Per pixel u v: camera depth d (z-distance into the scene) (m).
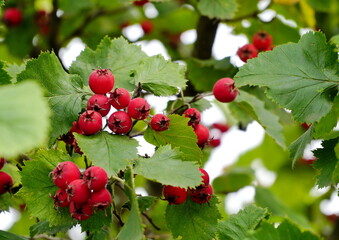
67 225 0.58
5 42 0.93
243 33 0.87
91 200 0.49
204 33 0.83
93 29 0.97
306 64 0.54
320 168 0.56
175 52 1.02
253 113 0.67
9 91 0.38
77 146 0.53
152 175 0.50
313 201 1.06
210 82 0.79
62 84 0.54
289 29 0.86
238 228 0.55
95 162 0.50
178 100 0.65
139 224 0.47
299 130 0.93
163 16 1.02
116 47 0.59
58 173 0.50
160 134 0.54
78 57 0.58
